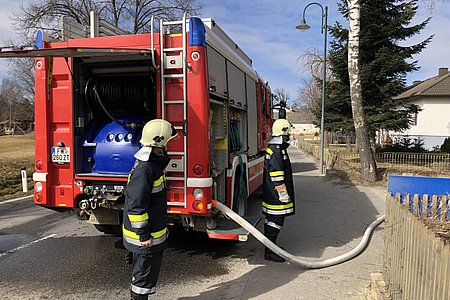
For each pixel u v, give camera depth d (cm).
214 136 581
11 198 1070
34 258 570
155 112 525
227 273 513
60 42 539
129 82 542
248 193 770
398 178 731
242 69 738
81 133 546
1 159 2164
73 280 489
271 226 560
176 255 584
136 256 372
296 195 1096
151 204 371
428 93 3253
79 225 765
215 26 591
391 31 1923
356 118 1374
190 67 487
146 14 2497
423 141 3042
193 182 490
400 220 373
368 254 589
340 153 2191
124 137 535
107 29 647
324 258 568
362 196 1084
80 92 543
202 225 528
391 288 392
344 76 2050
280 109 1087
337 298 435
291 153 3048
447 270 260
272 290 456
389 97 1973
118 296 444
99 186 524
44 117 537
